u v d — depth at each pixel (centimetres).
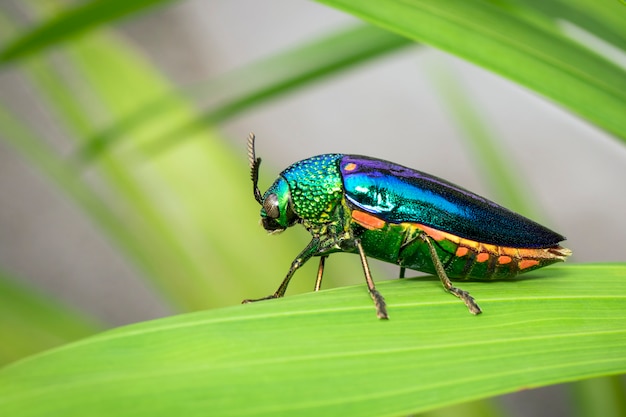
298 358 19
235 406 19
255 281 27
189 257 27
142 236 27
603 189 50
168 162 28
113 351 19
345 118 57
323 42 23
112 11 22
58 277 50
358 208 23
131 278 51
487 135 29
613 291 21
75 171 27
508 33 21
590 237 48
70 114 28
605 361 20
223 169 28
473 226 22
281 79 24
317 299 20
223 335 19
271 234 23
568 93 21
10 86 57
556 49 21
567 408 41
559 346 20
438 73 29
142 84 28
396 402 19
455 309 21
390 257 23
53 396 19
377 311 20
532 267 22
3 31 27
